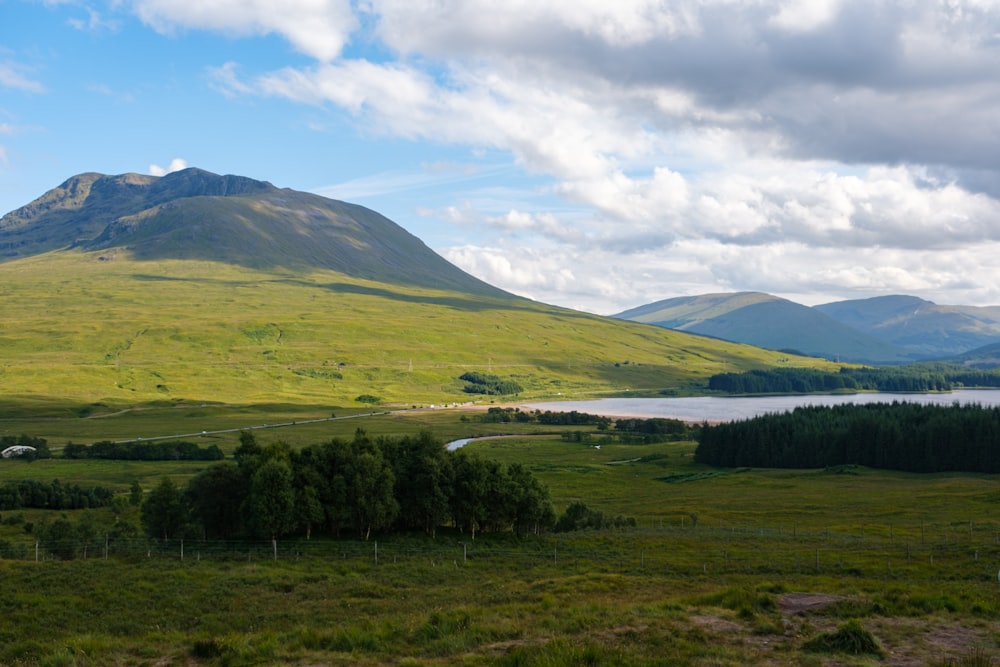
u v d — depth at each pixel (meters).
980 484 154.75
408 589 53.34
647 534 93.25
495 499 93.81
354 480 86.50
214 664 31.98
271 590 53.06
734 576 58.88
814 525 105.19
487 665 28.94
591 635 33.72
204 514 85.44
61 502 123.62
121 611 45.88
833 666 28.75
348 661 31.05
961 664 28.28
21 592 50.94
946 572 59.31
